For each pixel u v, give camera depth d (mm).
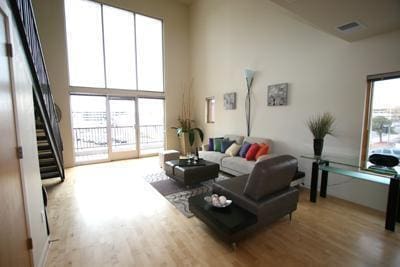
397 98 2641
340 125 3129
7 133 1324
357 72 2906
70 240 2131
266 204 2139
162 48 6344
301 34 3576
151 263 1808
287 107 3889
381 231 2291
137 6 5719
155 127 6934
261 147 3914
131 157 6004
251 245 2059
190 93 6891
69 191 3443
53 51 4695
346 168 2719
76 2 4926
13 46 1502
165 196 3250
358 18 2268
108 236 2203
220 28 5441
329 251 1967
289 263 1810
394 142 2695
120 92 5699
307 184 3639
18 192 1435
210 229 2342
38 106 2404
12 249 1278
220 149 4848
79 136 5980
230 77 5238
